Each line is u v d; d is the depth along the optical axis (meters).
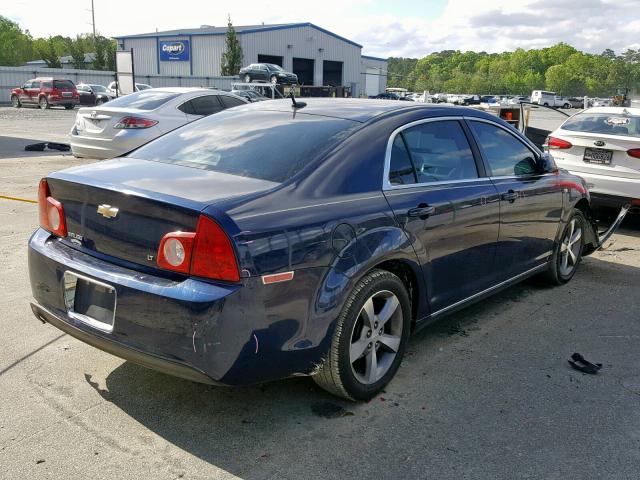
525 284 5.61
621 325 4.66
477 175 4.19
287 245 2.83
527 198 4.58
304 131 3.56
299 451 2.94
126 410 3.27
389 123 3.65
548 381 3.71
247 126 3.82
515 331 4.49
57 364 3.76
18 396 3.37
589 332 4.51
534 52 154.25
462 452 2.96
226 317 2.67
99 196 3.03
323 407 3.35
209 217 2.69
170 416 3.22
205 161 3.47
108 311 2.97
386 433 3.11
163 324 2.75
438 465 2.85
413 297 3.72
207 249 2.69
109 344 2.96
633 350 4.21
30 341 4.06
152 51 67.50
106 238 3.04
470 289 4.16
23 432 3.03
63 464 2.79
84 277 3.02
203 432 3.08
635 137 7.54
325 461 2.87
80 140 10.16
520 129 10.84
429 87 144.88
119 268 2.96
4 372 3.63
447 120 4.08
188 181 3.10
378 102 4.15
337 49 66.56
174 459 2.85
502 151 4.52
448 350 4.13
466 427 3.18
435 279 3.76
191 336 2.68
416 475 2.78
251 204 2.85
